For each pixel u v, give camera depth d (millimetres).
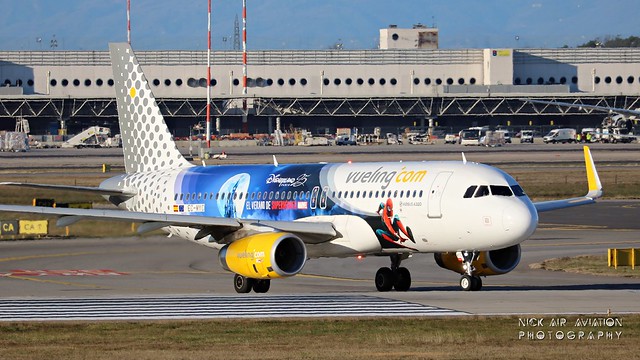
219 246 156000
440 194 128625
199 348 86812
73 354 84500
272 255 126938
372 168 140250
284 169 151500
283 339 90562
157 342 89688
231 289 142000
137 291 139500
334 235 138000
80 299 121250
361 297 119938
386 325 97188
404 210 131750
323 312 106562
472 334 92000
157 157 172125
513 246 134000
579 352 83625
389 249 136000
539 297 116688
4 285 147125
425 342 88312
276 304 114000
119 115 176000
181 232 160875
